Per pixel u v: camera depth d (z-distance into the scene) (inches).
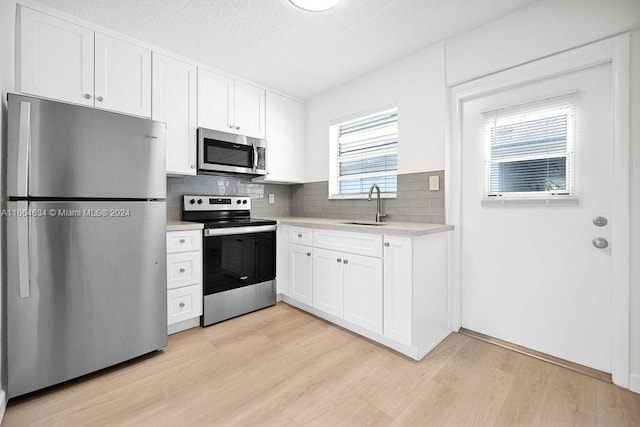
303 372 68.4
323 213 129.3
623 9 59.8
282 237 114.3
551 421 52.6
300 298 106.5
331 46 90.4
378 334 82.4
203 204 112.0
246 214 125.4
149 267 74.1
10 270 56.2
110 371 68.7
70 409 56.0
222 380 65.4
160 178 75.7
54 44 71.7
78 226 63.4
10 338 56.4
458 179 87.7
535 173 75.2
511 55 75.2
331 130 126.0
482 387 62.5
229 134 106.0
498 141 81.4
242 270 102.9
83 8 71.5
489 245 83.4
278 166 125.3
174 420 53.3
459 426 51.8
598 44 63.7
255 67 103.9
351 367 70.4
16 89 66.9
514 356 74.7
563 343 71.7
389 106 103.4
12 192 56.2
